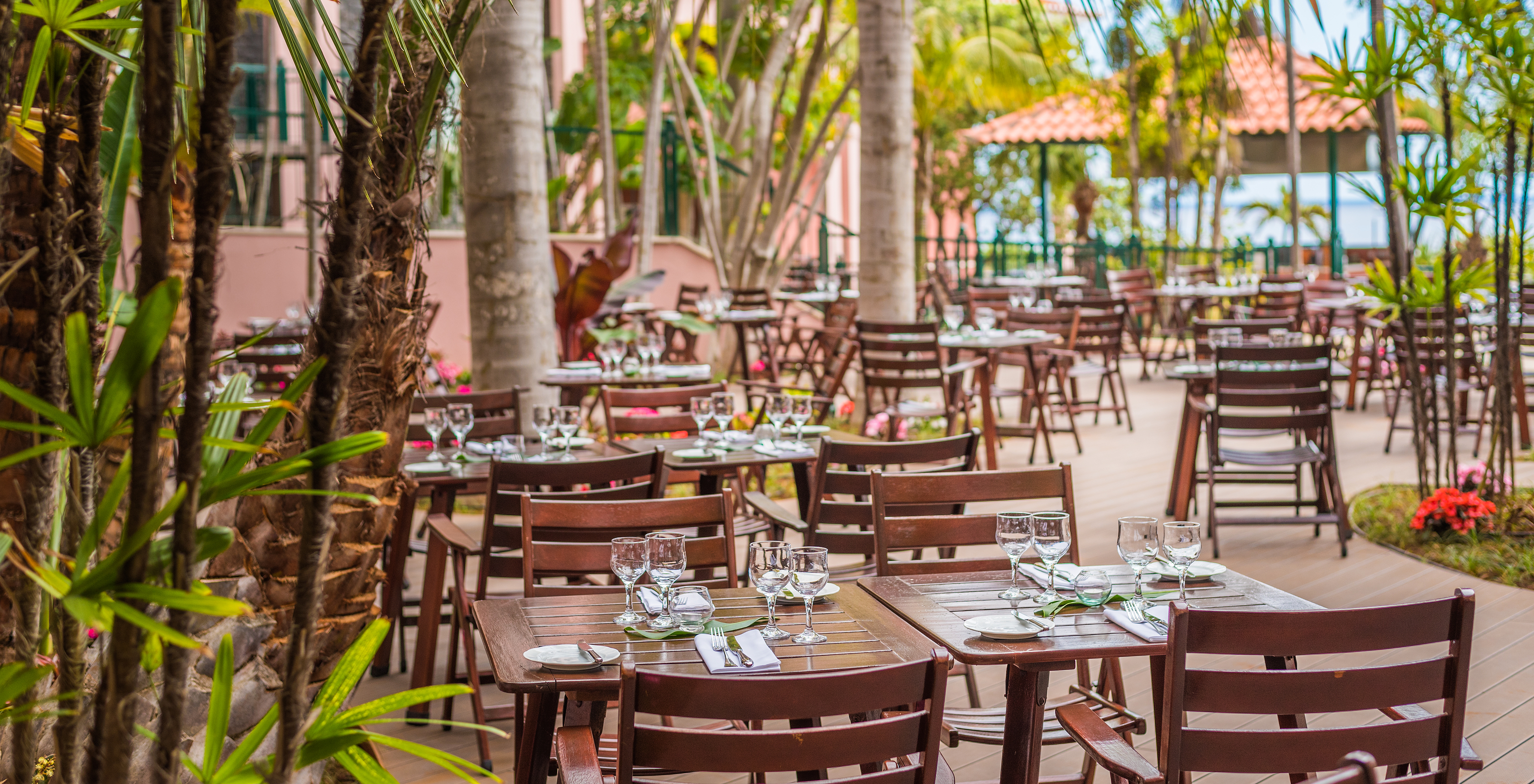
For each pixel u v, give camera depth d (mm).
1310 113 16906
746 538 6238
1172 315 15156
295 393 1342
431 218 2988
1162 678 2799
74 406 1268
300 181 11914
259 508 2762
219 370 5234
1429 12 5797
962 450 4379
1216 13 2557
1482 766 2273
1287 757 2170
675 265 13000
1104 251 17203
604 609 2912
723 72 13125
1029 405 9195
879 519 3449
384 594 4418
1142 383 12469
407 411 2814
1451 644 2225
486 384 7168
